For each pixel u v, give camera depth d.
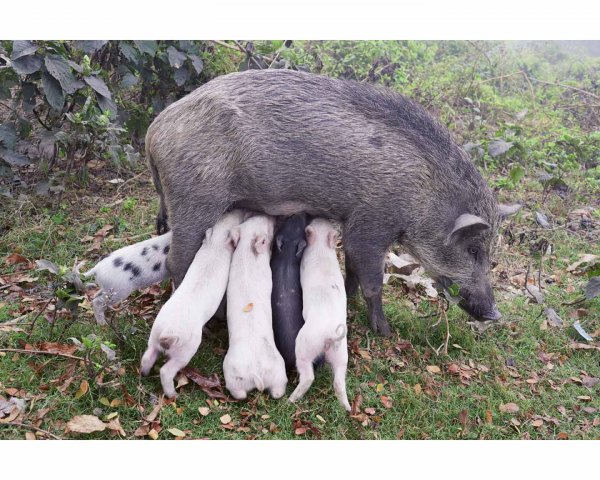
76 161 2.42
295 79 1.67
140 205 2.29
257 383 1.47
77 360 1.55
